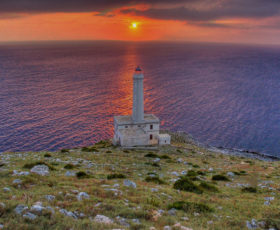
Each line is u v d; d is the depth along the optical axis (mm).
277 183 29656
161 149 62219
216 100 162125
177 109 141125
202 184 24719
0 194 14086
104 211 12953
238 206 17844
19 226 9484
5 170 22734
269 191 24844
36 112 124750
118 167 34938
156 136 70875
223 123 120375
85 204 13812
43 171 23266
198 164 45250
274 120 125250
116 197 16234
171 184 25438
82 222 10617
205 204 17141
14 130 99125
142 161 42656
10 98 148500
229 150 88375
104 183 21016
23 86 184375
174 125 116000
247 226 13555
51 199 14047
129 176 27875
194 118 126875
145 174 30953
